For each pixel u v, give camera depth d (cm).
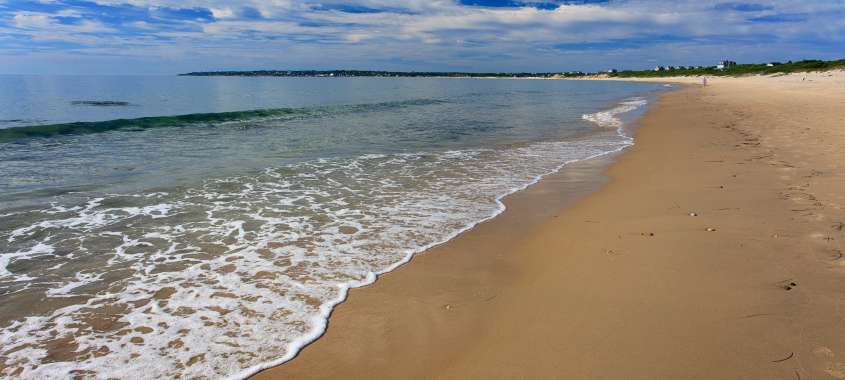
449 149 1282
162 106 2777
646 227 592
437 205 739
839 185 720
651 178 890
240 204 732
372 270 491
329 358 338
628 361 316
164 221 645
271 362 333
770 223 568
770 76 7000
